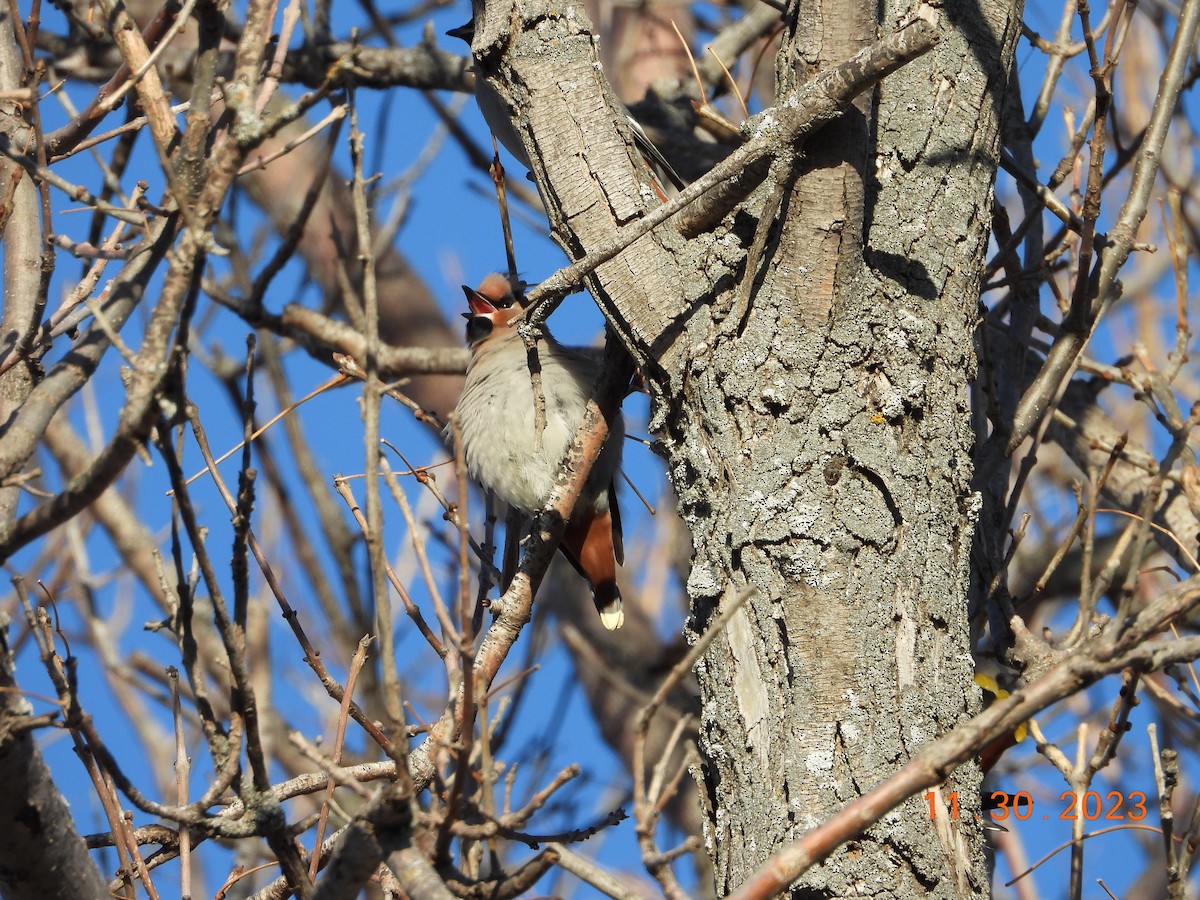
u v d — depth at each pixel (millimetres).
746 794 5523
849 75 5531
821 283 5891
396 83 11648
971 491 6062
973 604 7215
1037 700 4137
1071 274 8477
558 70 6574
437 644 6195
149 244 5875
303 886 5488
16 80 7098
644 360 6191
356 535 11164
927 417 5906
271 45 7359
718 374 5949
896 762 5387
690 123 11500
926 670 5559
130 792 5172
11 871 5379
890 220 6164
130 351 4836
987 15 6645
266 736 10383
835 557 5621
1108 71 6852
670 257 6246
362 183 4793
